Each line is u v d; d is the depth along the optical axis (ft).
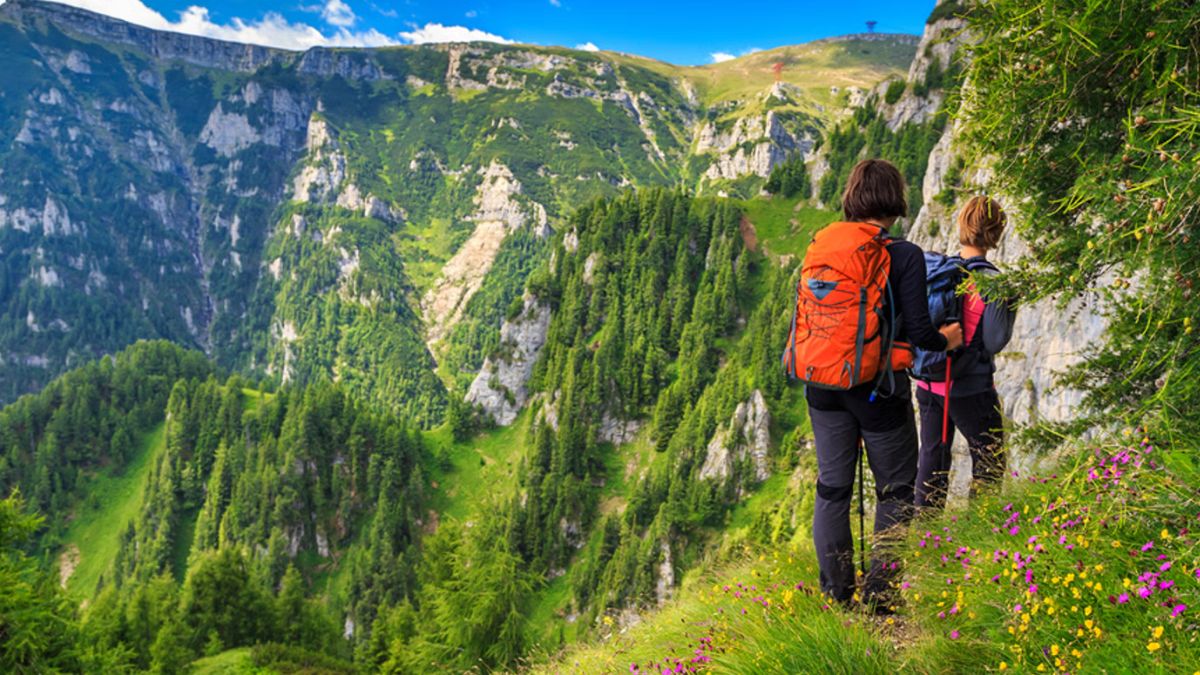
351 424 564.30
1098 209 9.89
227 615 203.00
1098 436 13.10
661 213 654.53
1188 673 7.74
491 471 577.84
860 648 11.50
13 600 66.90
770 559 19.06
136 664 173.88
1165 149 8.80
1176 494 9.41
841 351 13.46
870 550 15.37
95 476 613.52
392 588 445.37
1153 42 8.87
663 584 390.63
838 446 14.92
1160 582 8.81
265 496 527.40
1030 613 9.77
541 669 22.67
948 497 17.48
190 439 593.42
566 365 590.55
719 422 467.11
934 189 234.58
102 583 538.47
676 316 611.06
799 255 605.31
